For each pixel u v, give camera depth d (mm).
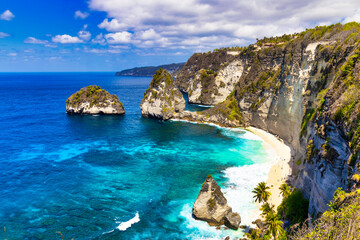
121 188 58656
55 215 47625
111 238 41500
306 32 90688
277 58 110250
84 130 111938
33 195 54906
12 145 90125
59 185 59875
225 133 108312
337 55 58000
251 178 62875
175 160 76625
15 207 50031
